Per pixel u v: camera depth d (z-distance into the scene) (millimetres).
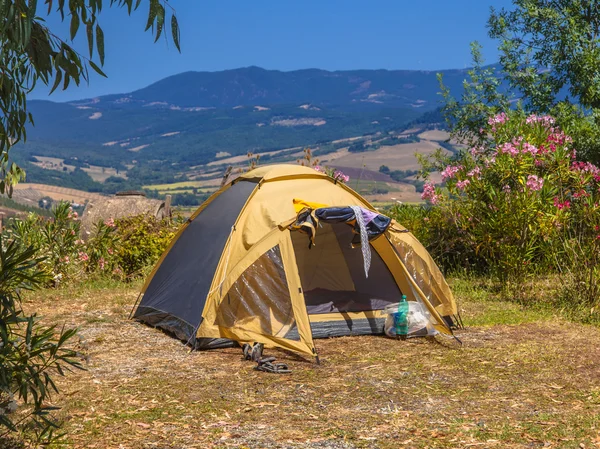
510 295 11016
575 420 5262
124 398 5922
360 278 8969
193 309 8117
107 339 8266
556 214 11297
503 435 4938
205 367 7043
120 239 13258
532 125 13453
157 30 3512
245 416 5461
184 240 9438
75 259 12586
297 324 7641
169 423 5277
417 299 8867
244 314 7879
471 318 9430
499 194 11594
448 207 13078
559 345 7883
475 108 16500
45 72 3979
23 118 4148
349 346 8031
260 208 8336
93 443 4820
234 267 7910
